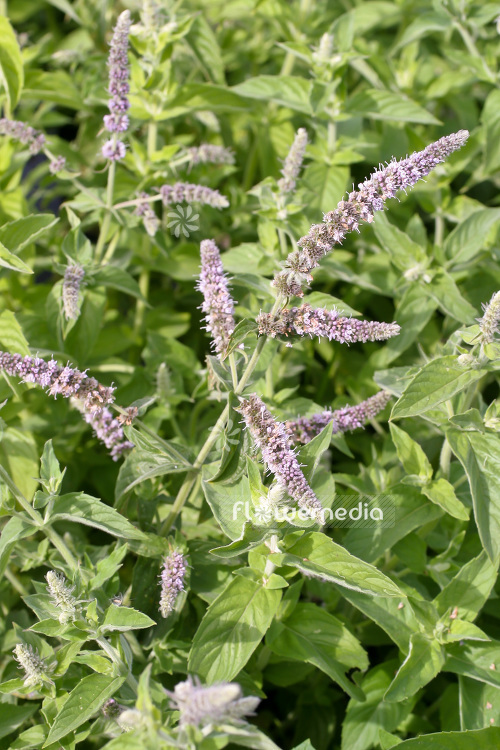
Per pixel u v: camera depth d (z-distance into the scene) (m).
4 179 0.89
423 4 1.02
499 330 0.70
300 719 0.80
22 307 0.89
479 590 0.73
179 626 0.74
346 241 0.93
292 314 0.67
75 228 0.80
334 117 0.86
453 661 0.73
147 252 0.90
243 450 0.69
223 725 0.64
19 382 0.76
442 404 0.73
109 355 0.88
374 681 0.76
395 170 0.66
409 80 0.96
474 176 0.93
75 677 0.72
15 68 0.83
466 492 0.78
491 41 1.04
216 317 0.69
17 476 0.81
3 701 0.74
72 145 1.02
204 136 0.98
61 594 0.67
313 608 0.73
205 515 0.77
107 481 0.87
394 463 0.83
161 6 0.83
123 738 0.65
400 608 0.73
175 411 0.86
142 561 0.73
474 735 0.71
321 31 0.97
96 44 1.03
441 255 0.84
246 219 0.94
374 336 0.67
